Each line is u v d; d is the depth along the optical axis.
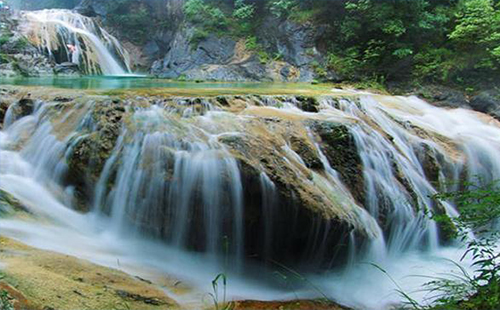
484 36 12.39
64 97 6.84
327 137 6.27
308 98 7.85
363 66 14.18
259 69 14.94
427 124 9.47
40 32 14.64
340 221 5.05
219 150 5.26
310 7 16.00
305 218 5.00
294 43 15.46
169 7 19.91
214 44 16.41
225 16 17.42
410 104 11.01
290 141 5.96
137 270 4.45
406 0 13.80
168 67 16.94
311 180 5.40
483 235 5.64
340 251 5.23
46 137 6.28
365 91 12.67
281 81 14.41
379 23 14.09
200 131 5.81
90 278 3.55
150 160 5.40
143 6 20.19
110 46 18.11
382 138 7.02
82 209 5.64
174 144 5.47
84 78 13.83
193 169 5.12
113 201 5.48
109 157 5.65
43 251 3.92
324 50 15.30
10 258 3.54
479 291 3.19
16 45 13.38
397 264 5.87
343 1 15.38
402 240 6.18
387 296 4.88
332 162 6.07
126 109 6.27
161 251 5.20
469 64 12.71
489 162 8.30
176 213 5.19
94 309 3.03
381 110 8.77
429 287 4.94
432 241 6.45
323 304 4.28
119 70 18.06
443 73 12.80
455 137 8.70
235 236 5.12
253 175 4.99
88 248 4.74
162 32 20.00
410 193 6.38
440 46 14.07
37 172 6.05
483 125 10.39
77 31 16.42
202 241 5.17
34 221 4.96
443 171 7.84
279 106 7.59
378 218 5.96
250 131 5.95
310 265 5.29
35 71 13.39
